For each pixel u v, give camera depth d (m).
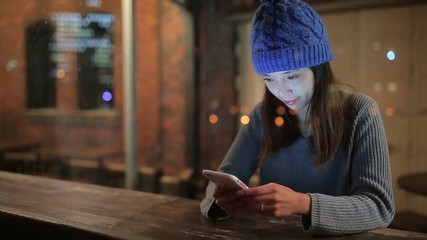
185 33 4.81
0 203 1.54
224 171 1.49
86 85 5.64
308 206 1.16
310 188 1.38
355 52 4.09
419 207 3.85
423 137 3.84
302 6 1.26
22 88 5.77
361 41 4.05
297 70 1.24
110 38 5.36
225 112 4.85
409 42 3.82
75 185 1.82
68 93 5.72
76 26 5.43
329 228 1.15
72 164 5.51
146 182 5.02
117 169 5.36
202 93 4.88
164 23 4.91
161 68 4.98
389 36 3.91
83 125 5.62
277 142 1.41
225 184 1.18
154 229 1.27
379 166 1.22
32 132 5.89
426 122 3.82
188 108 4.89
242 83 4.78
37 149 5.72
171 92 4.96
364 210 1.17
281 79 1.27
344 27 4.12
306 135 1.36
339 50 4.17
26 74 5.69
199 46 4.83
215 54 4.81
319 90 1.29
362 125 1.27
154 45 4.98
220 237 1.21
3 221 1.44
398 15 3.85
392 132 3.99
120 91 5.32
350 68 4.14
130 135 3.59
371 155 1.24
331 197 1.18
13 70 5.67
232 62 4.77
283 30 1.20
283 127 1.40
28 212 1.41
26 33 3.68
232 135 4.84
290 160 1.41
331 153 1.29
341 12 4.11
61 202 1.55
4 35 3.67
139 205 1.52
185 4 4.74
